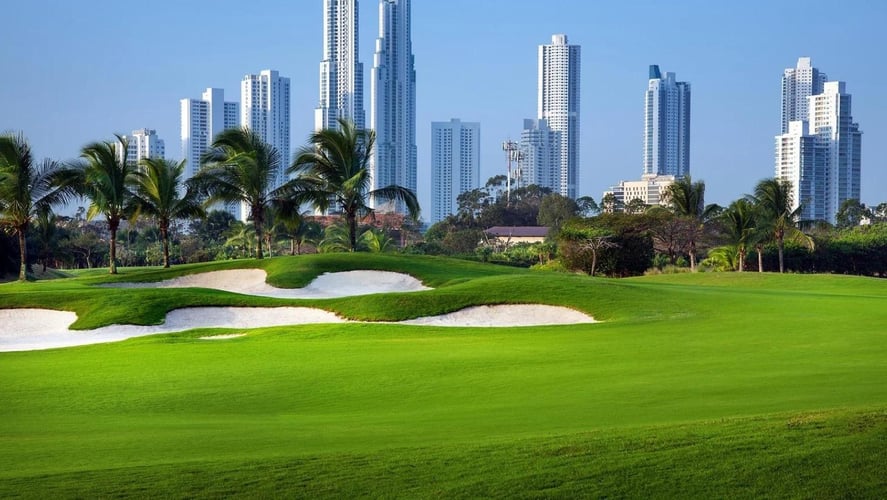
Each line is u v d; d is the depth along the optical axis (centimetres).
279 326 3303
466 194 19788
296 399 1731
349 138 5969
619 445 1038
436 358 2250
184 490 921
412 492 902
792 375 1703
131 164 5750
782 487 877
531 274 5212
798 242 9231
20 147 5078
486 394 1686
